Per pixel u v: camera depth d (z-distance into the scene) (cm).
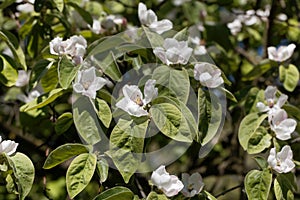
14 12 107
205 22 123
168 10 127
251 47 132
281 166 80
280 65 99
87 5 111
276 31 118
